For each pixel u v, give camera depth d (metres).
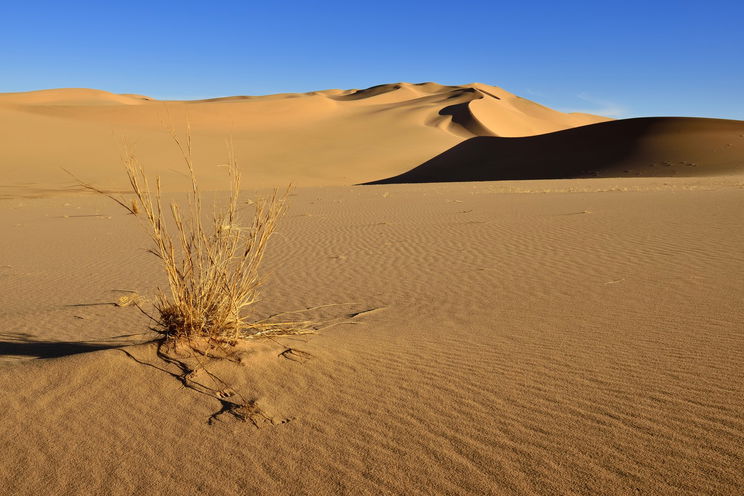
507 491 2.51
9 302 7.46
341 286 7.83
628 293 6.59
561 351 4.44
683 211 14.55
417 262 9.40
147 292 7.73
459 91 144.38
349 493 2.51
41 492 2.53
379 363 4.07
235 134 75.94
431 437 2.98
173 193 28.17
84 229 15.49
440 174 62.94
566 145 62.78
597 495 2.46
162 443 2.91
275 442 2.93
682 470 2.63
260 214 4.38
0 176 42.81
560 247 10.11
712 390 3.55
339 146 75.69
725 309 5.62
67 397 3.29
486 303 6.49
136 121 77.62
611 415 3.22
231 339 4.12
